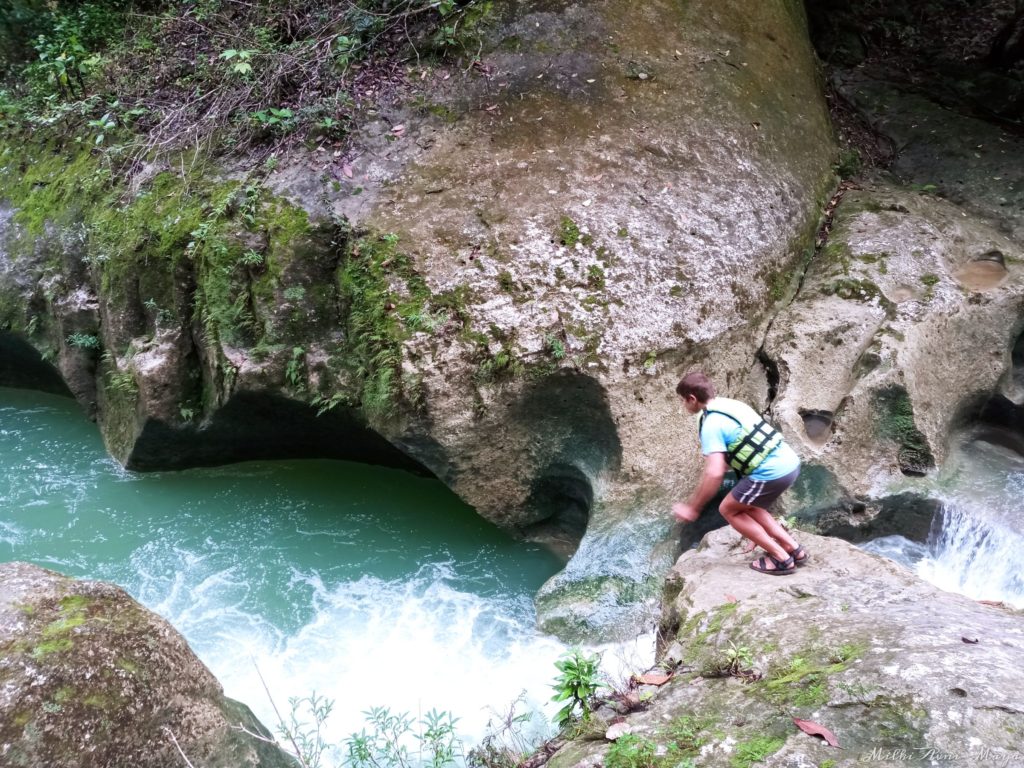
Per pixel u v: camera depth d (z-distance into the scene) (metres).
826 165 7.56
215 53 7.31
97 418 7.45
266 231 6.11
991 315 6.42
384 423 5.86
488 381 5.66
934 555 5.97
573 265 5.80
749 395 6.26
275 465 7.20
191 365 6.65
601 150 6.32
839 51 9.45
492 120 6.38
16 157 7.77
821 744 2.84
